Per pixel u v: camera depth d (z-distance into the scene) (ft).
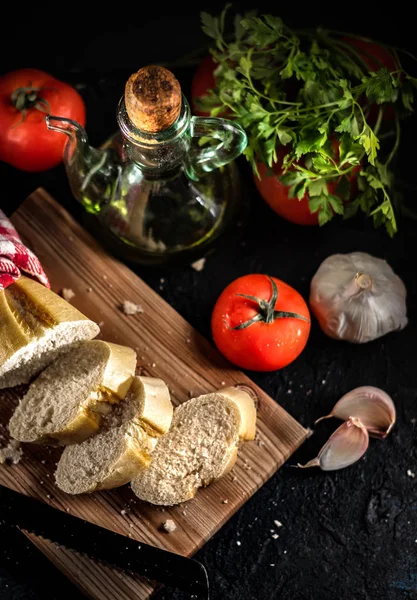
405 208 2.40
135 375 2.26
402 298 2.36
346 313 2.33
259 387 2.33
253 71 2.21
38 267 2.22
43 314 2.15
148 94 1.84
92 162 2.16
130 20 2.56
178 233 2.29
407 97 2.18
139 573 2.14
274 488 2.33
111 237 2.38
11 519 2.18
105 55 2.56
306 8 2.54
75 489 2.18
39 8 2.56
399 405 2.37
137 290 2.34
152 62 2.55
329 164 2.15
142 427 2.13
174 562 2.13
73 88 2.46
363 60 2.31
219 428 2.18
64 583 2.22
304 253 2.46
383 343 2.40
